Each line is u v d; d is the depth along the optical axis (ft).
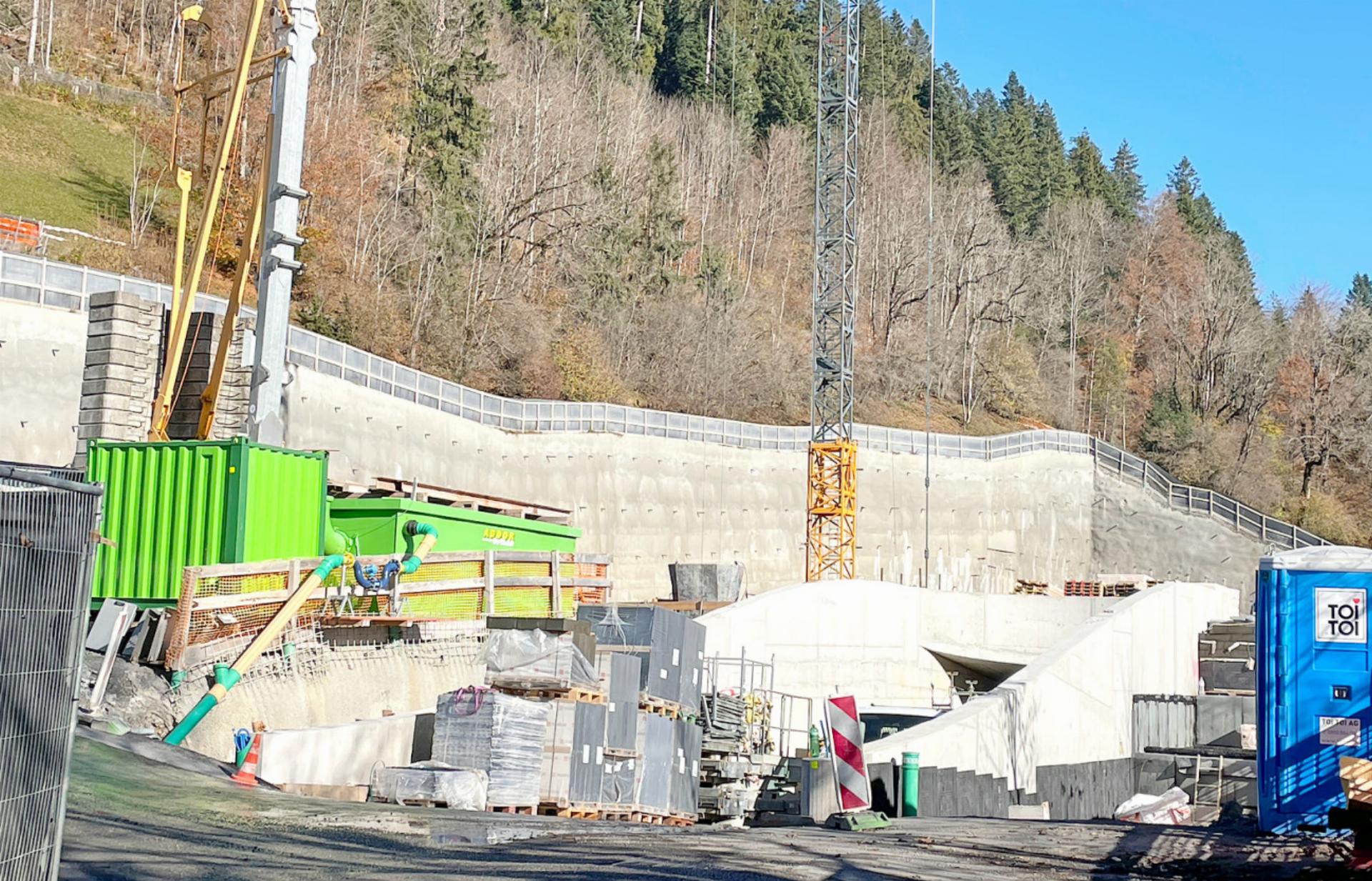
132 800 41.78
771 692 121.70
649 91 391.45
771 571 225.56
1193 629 150.82
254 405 84.94
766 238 382.01
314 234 219.00
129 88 255.09
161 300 137.59
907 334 354.74
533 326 245.04
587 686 69.00
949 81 566.36
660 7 442.91
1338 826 38.96
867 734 155.12
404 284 233.96
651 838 45.68
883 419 309.42
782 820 94.22
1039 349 396.98
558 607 89.51
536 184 282.77
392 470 163.94
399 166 262.88
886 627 157.79
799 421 285.64
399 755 69.67
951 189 431.84
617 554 203.62
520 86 299.99
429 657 81.00
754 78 444.55
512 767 61.82
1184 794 88.48
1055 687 122.01
